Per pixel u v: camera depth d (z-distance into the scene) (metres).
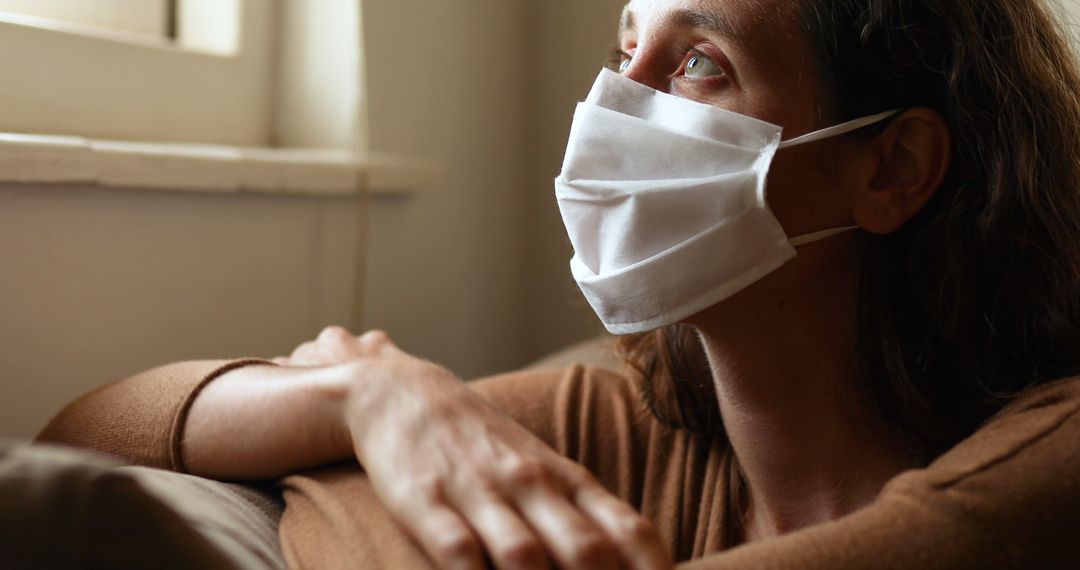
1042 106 0.85
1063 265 0.83
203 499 0.70
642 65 0.88
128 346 1.16
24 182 1.03
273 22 1.52
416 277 1.62
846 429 0.87
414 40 1.61
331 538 0.66
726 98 0.84
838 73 0.81
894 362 0.84
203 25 1.48
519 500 0.60
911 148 0.83
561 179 0.90
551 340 1.89
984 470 0.65
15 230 1.03
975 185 0.83
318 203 1.41
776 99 0.82
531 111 1.89
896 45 0.81
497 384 1.09
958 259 0.82
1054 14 0.98
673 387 0.97
